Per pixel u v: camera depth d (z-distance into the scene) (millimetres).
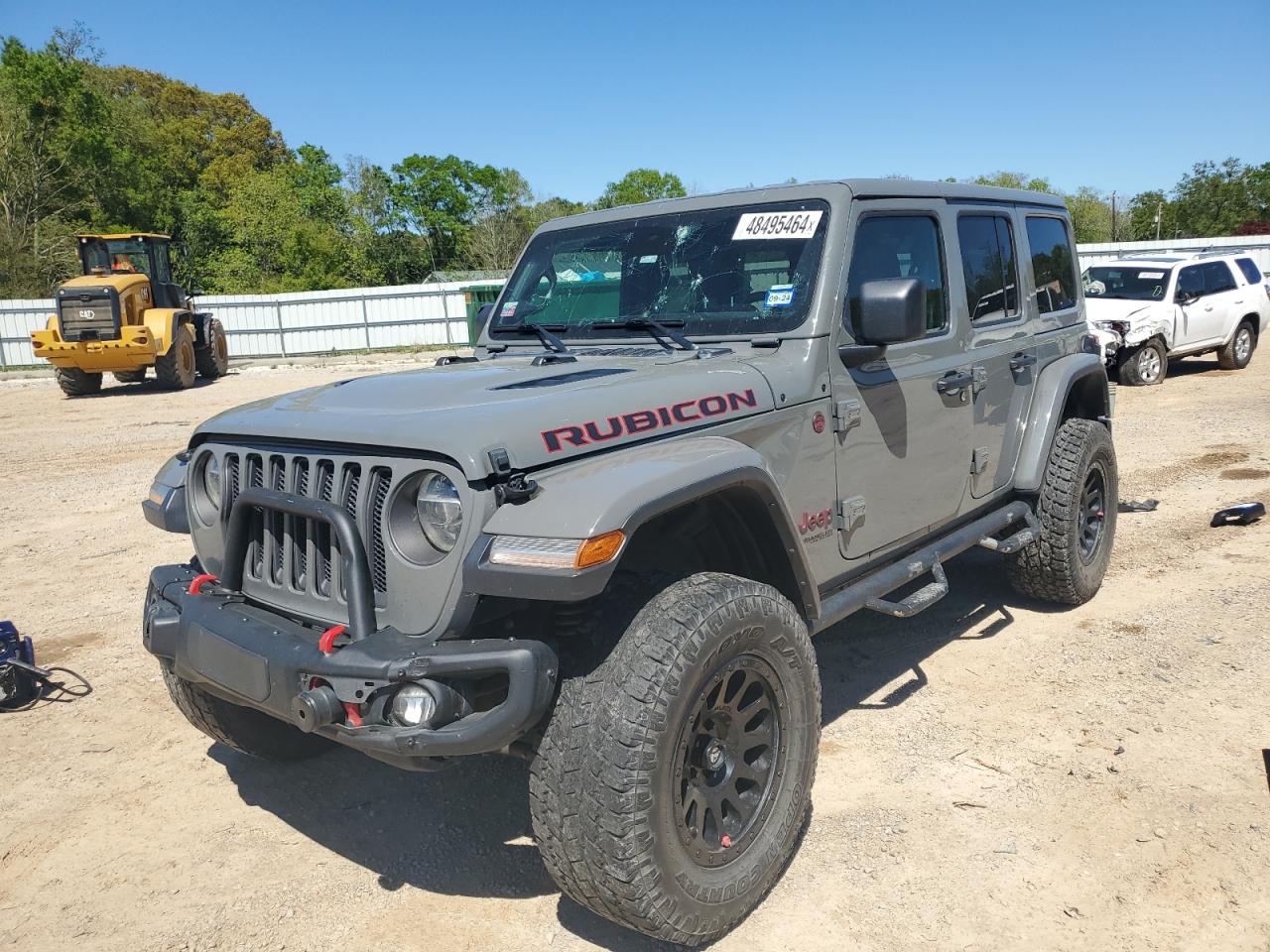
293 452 2750
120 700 4414
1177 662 4277
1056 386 4723
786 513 2855
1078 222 57531
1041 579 4844
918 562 3807
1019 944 2596
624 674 2387
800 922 2725
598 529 2270
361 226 51438
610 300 3832
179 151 63781
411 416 2607
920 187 3967
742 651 2605
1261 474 7680
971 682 4211
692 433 2854
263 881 3043
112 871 3125
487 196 54750
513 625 2639
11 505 8539
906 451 3736
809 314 3301
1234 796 3217
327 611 2631
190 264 46500
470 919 2824
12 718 4246
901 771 3506
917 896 2807
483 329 4141
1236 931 2596
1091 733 3699
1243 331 14516
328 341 27828
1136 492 7363
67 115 40656
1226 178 55219
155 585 3043
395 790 3576
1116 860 2922
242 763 3820
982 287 4359
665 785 2379
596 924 2783
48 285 37188
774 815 2770
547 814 2404
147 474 9773
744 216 3641
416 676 2293
